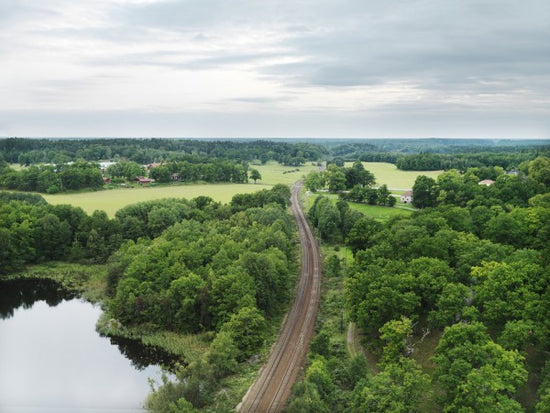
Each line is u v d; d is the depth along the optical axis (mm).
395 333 70125
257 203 192625
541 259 79062
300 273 128875
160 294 102500
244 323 87438
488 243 90125
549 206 123312
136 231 159625
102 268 145250
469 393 54219
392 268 86125
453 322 73312
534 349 67625
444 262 84625
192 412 65500
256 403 69812
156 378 83625
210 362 78750
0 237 139875
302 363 81188
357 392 63531
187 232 137000
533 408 57688
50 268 147250
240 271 101375
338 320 96625
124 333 100188
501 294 70625
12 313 115750
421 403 63781
